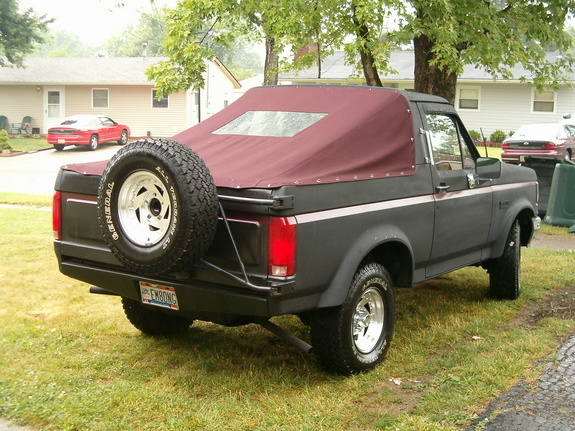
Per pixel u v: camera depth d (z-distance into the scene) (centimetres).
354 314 461
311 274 418
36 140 3372
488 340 550
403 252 507
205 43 905
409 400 432
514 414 407
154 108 3481
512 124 3105
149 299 454
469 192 593
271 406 417
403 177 506
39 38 3431
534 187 724
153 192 409
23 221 1060
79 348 514
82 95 3522
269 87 588
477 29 832
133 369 476
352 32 865
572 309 651
